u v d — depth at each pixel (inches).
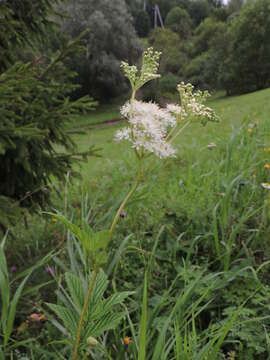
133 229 124.8
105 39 1311.5
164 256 112.9
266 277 104.3
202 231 120.2
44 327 92.8
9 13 121.3
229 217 120.4
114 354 80.9
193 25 2701.8
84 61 1261.1
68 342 56.8
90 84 1435.8
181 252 116.4
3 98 100.0
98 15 1284.4
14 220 102.4
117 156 293.1
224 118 402.0
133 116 54.3
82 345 53.8
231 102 764.6
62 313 55.3
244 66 1489.9
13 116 102.7
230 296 95.6
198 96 58.5
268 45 1423.5
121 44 1358.3
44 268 110.9
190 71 1674.5
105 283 55.7
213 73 1628.9
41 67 130.9
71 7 1272.1
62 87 120.9
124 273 106.0
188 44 2113.7
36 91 117.6
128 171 207.9
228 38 1584.6
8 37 122.2
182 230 123.7
